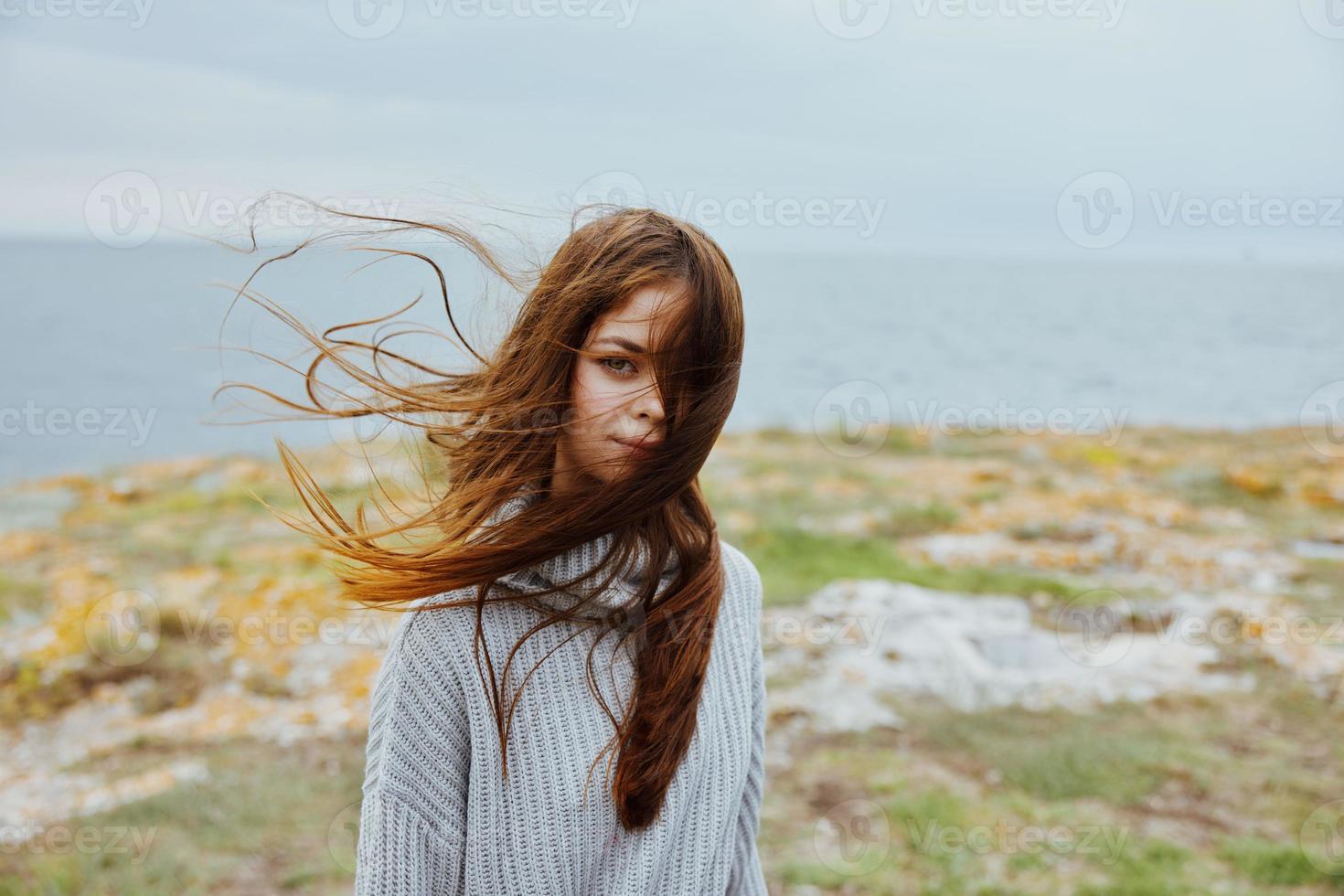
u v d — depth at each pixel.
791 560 3.71
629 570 0.94
